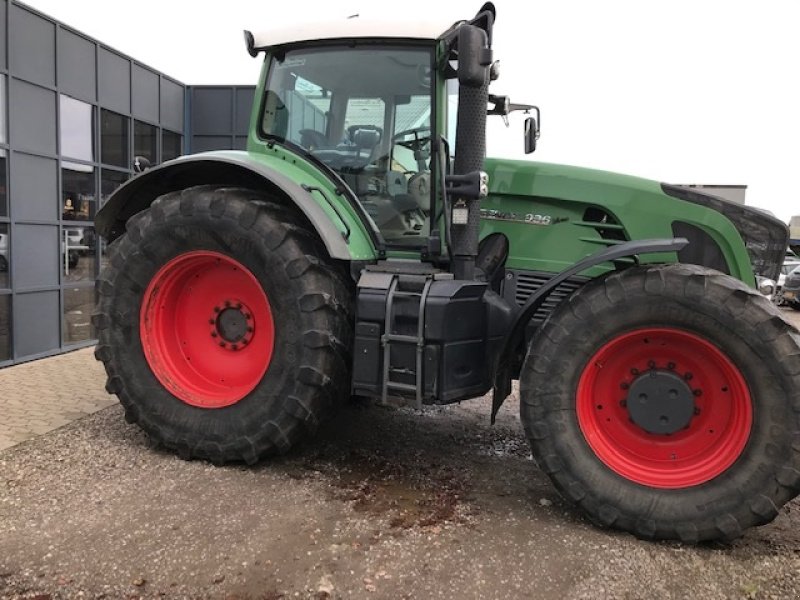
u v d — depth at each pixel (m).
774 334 2.69
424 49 3.57
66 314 6.80
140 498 3.06
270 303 3.40
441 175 3.54
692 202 3.44
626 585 2.46
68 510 2.92
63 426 4.13
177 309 3.79
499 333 3.38
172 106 8.85
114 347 3.71
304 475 3.44
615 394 3.04
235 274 3.65
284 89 3.86
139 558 2.53
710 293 2.77
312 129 3.79
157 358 3.69
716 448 2.88
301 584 2.39
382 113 3.67
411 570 2.51
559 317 2.99
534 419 3.00
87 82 6.93
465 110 3.27
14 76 5.89
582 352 2.95
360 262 3.46
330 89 3.75
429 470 3.61
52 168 6.45
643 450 2.98
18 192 6.02
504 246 3.72
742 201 3.75
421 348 3.11
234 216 3.42
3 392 4.98
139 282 3.69
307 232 3.47
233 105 9.18
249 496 3.13
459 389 3.17
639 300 2.87
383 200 3.70
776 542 2.86
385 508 3.06
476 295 3.25
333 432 4.20
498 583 2.44
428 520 2.95
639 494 2.83
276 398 3.37
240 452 3.45
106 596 2.30
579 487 2.92
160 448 3.71
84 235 7.05
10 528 2.74
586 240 3.58
